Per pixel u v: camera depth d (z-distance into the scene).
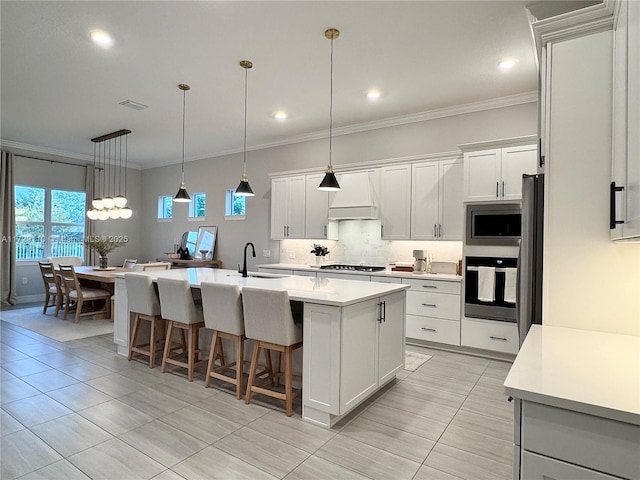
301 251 6.32
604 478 1.03
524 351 1.47
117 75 4.04
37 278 7.38
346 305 2.60
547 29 1.86
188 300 3.44
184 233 8.15
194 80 4.14
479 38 3.24
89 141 6.83
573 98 1.81
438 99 4.62
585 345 1.54
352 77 4.03
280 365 3.47
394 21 3.00
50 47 3.45
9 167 6.83
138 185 9.02
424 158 4.77
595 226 1.75
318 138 6.17
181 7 2.84
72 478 2.03
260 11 2.88
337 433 2.54
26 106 5.00
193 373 3.53
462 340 4.25
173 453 2.28
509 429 2.60
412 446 2.38
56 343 4.57
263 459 2.23
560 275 1.82
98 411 2.81
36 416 2.72
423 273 4.75
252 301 2.89
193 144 6.98
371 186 5.19
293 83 4.20
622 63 1.42
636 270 1.69
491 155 4.14
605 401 1.03
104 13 2.92
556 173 1.83
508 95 4.48
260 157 6.90
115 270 6.18
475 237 4.19
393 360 3.34
